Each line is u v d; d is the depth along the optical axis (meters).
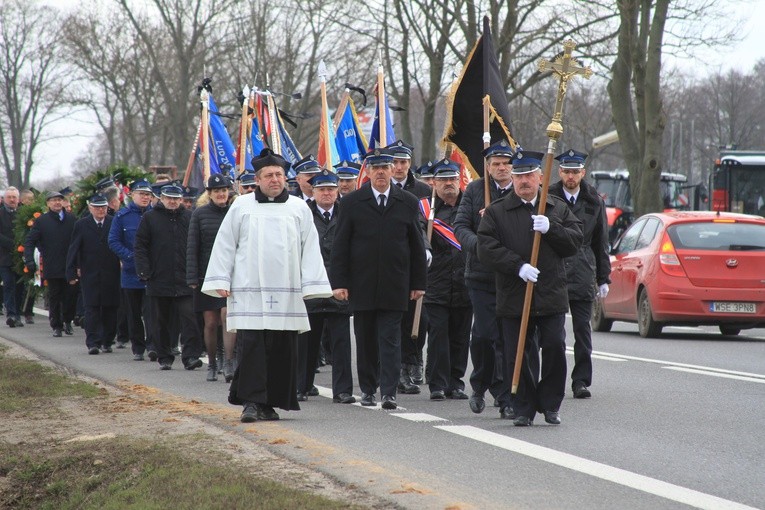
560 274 13.59
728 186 54.28
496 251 13.48
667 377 18.61
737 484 10.38
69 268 25.06
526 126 75.94
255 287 14.20
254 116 27.62
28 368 20.16
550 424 13.86
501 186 15.64
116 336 28.53
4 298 32.56
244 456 11.30
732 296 25.80
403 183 18.08
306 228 14.48
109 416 14.48
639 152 47.44
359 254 15.88
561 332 13.64
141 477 10.69
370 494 9.63
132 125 98.56
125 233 23.66
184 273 21.69
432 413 15.21
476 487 10.16
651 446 12.34
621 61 47.25
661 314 26.09
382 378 15.77
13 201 32.78
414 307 18.02
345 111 26.67
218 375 20.39
